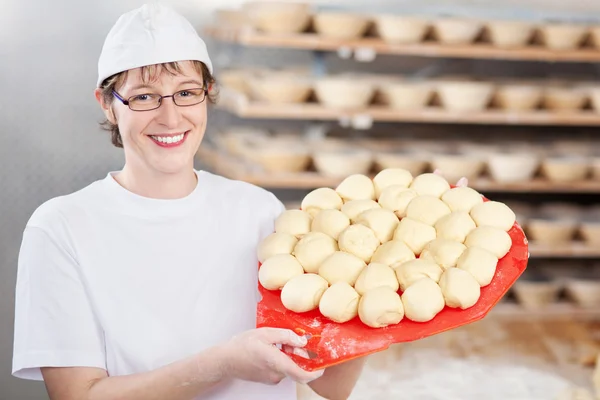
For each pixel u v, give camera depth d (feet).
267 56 11.00
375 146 11.25
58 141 10.06
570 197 11.73
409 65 11.28
